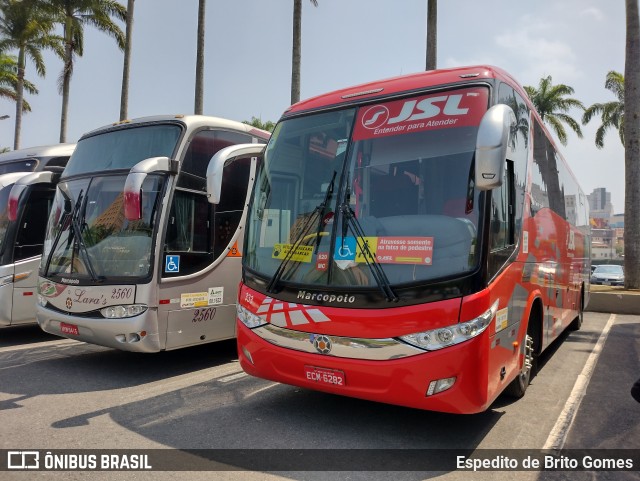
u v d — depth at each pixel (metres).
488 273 3.99
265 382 6.24
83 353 7.79
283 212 4.93
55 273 6.86
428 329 3.88
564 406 5.35
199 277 6.75
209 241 6.95
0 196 8.42
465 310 3.83
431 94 4.60
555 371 6.85
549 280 6.31
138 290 6.13
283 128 5.40
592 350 8.25
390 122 4.66
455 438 4.49
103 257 6.50
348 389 4.19
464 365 3.81
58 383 6.13
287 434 4.54
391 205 4.36
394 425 4.79
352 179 4.60
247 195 7.66
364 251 4.25
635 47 15.10
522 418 4.98
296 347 4.47
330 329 4.24
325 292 4.32
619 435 4.59
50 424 4.75
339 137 4.88
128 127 7.20
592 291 14.12
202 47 20.66
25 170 9.25
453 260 3.96
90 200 6.91
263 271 4.85
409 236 4.14
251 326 4.82
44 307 6.91
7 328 9.98
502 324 4.29
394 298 4.00
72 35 25.42
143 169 5.79
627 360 7.54
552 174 7.07
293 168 5.04
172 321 6.39
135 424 4.77
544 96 33.47
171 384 6.14
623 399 5.59
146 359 7.44
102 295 6.28
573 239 8.82
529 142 5.61
